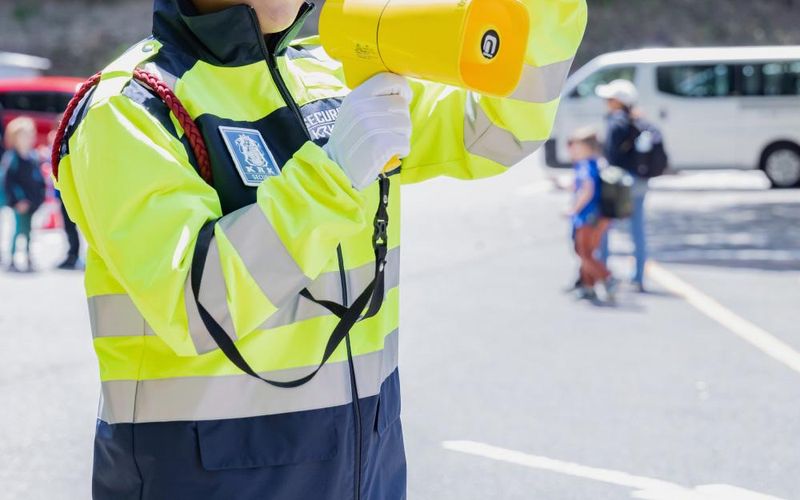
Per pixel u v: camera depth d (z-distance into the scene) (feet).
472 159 10.43
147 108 8.38
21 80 86.07
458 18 7.64
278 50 9.54
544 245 57.72
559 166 88.02
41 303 43.19
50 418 27.37
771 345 34.63
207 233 7.82
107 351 8.98
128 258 7.88
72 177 8.73
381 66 8.23
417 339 35.73
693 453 24.38
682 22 163.22
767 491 22.15
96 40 163.22
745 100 82.64
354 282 9.36
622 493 22.11
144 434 8.87
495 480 22.82
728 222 67.62
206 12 9.18
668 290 45.19
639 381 30.35
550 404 28.14
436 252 55.72
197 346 7.94
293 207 7.82
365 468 9.54
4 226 68.74
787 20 163.73
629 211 42.14
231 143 8.75
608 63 85.56
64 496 22.25
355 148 7.97
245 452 8.84
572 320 38.75
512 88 7.99
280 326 8.84
